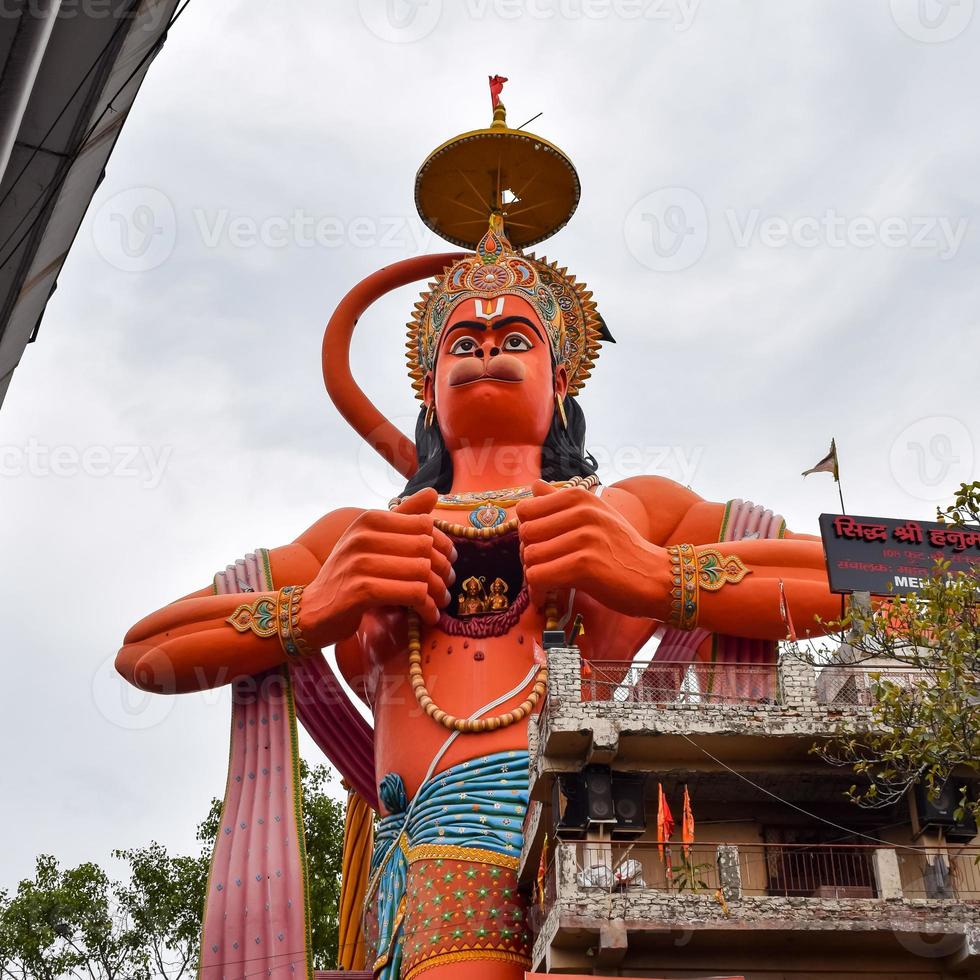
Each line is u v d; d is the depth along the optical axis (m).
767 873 20.72
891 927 18.70
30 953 30.03
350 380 32.75
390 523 26.88
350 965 28.84
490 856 24.39
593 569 25.75
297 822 26.53
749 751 20.58
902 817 21.11
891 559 22.48
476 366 29.64
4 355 16.08
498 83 33.59
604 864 19.36
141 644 27.78
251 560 29.81
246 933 25.48
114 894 31.81
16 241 14.55
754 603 26.22
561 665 21.36
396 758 26.42
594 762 20.42
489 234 32.00
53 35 13.36
